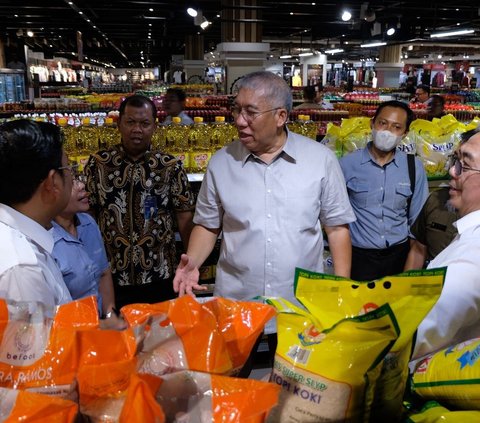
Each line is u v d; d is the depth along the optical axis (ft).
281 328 2.70
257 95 6.40
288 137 6.94
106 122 12.34
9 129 3.92
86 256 6.37
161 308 2.56
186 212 9.52
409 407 2.89
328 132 12.16
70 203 6.34
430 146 11.21
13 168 3.90
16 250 3.77
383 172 9.72
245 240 6.97
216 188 7.16
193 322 2.34
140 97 8.95
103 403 2.13
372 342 2.41
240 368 2.52
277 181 6.86
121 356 2.28
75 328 2.38
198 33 80.38
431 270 2.61
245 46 34.63
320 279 2.82
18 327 2.36
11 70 45.80
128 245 9.18
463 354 2.79
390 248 9.81
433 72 98.68
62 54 96.37
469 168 4.46
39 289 3.78
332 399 2.41
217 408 2.09
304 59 98.58
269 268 6.95
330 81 131.44
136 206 9.12
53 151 4.05
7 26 69.97
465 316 3.80
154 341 2.32
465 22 57.26
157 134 11.48
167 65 137.49
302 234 6.96
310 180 6.88
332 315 2.75
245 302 2.62
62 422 2.00
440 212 7.04
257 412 2.09
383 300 2.69
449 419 2.55
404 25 53.67
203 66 81.71
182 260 5.01
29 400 2.02
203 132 11.78
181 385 2.17
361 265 9.98
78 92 45.55
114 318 2.64
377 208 9.75
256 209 6.88
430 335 3.78
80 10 54.85
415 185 9.73
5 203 4.08
